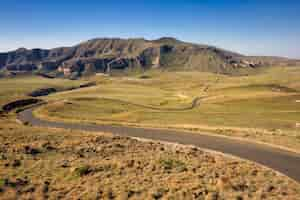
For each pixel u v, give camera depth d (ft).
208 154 82.58
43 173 52.39
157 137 126.52
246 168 65.72
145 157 69.00
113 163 61.31
